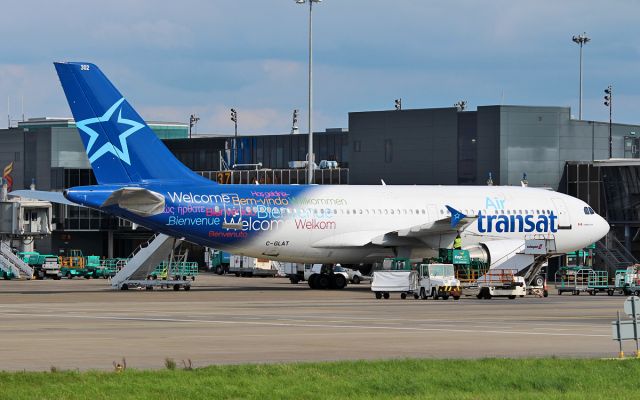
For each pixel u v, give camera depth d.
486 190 149.00
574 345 63.16
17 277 191.25
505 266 141.50
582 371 48.22
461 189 148.12
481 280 122.94
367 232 140.62
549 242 139.62
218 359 54.94
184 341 64.44
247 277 198.88
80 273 198.88
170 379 44.62
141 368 50.62
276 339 66.06
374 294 131.12
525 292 126.81
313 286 147.12
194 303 108.31
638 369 48.84
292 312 93.44
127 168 129.12
